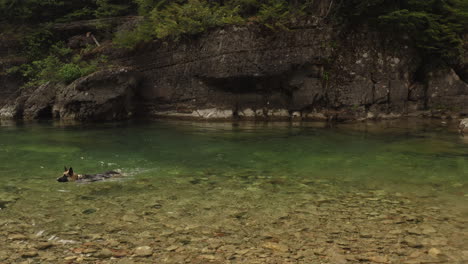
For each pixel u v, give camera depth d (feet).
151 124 46.44
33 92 55.26
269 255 11.68
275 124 46.06
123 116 52.47
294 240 12.78
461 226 13.97
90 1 71.41
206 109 51.52
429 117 48.34
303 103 48.98
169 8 54.85
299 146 31.81
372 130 40.42
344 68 48.65
